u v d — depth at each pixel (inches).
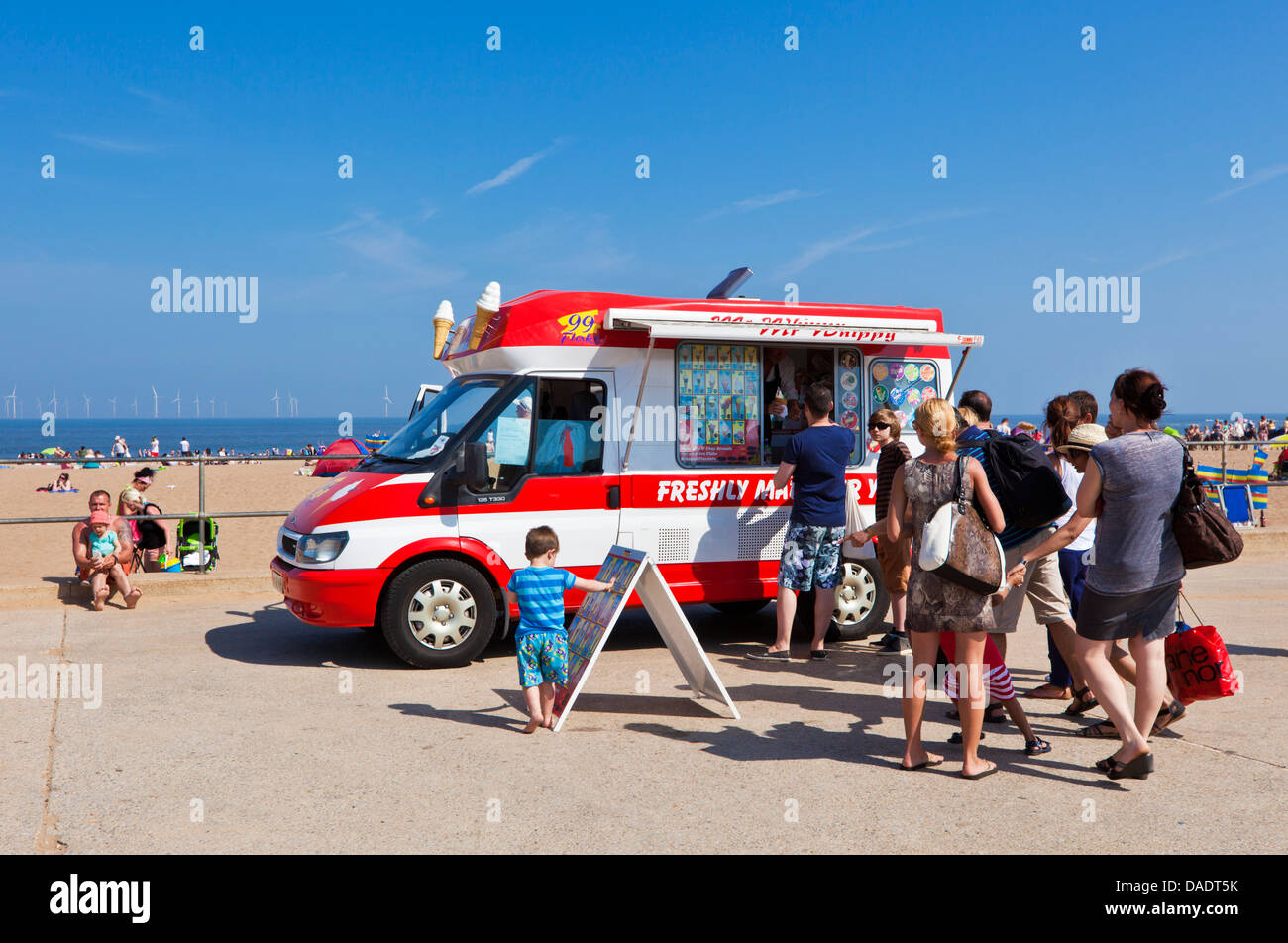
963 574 183.9
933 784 190.7
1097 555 191.3
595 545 301.7
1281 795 182.7
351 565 280.7
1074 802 180.1
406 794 185.2
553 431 299.9
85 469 1748.3
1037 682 271.6
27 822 171.3
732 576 317.7
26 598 381.4
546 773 197.6
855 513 321.1
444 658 287.3
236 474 1453.0
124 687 264.1
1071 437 227.3
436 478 288.0
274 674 281.3
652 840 164.2
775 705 249.9
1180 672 205.8
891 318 337.4
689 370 314.0
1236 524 561.9
